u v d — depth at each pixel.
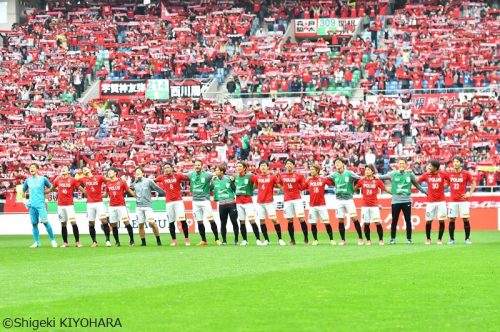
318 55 93.19
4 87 95.12
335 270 35.16
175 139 84.12
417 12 98.25
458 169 50.22
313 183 50.75
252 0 102.06
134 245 52.78
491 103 82.69
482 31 94.25
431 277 32.66
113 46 99.00
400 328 22.97
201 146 82.56
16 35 101.12
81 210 69.81
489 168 70.56
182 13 102.06
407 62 90.75
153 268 36.72
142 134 85.75
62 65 96.69
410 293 28.69
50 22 102.88
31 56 99.25
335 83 90.75
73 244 55.59
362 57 92.44
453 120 81.69
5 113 90.69
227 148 81.94
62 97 94.44
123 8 103.94
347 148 79.94
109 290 29.78
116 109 91.00
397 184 50.25
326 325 23.38
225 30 98.75
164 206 67.94
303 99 86.62
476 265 36.69
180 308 26.02
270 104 89.50
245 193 51.56
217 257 41.75
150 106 89.00
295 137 81.31
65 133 86.88
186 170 77.75
